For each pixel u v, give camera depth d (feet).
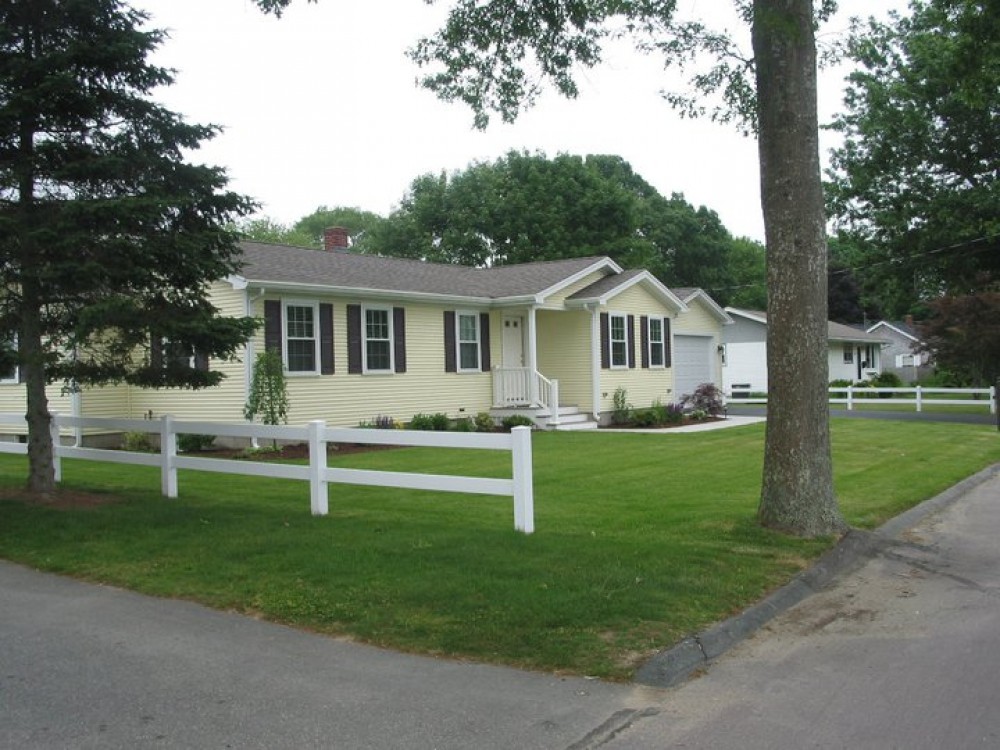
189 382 32.99
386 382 62.59
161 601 20.33
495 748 12.53
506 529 26.43
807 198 25.77
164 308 30.81
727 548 24.12
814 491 25.99
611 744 12.66
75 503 32.12
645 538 25.23
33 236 27.73
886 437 59.82
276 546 24.40
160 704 14.15
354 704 14.15
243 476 41.83
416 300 64.69
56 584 21.91
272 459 49.19
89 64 29.73
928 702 14.15
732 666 16.15
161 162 30.68
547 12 34.32
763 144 26.27
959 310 88.89
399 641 17.10
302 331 56.95
